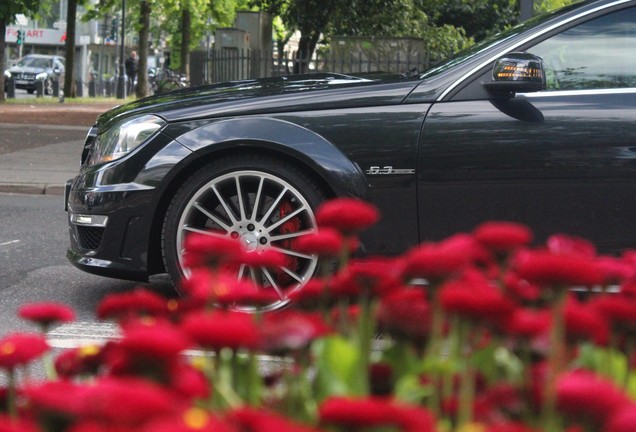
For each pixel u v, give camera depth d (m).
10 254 11.61
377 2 29.36
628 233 7.56
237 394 2.15
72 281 10.03
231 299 2.50
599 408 1.53
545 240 7.62
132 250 8.16
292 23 29.89
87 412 1.38
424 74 8.23
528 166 7.60
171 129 8.05
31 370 6.50
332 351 2.07
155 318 2.43
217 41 26.19
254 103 7.98
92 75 80.94
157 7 54.16
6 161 22.11
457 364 2.14
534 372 2.12
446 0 32.47
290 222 8.01
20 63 82.50
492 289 2.21
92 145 8.76
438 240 7.74
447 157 7.68
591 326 2.15
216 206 8.25
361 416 1.50
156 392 1.42
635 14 7.90
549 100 7.69
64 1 111.12
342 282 2.46
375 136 7.75
